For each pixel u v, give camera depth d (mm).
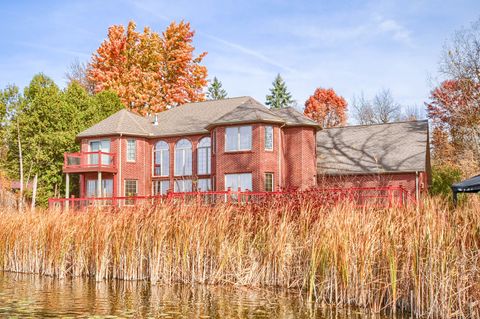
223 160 32750
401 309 11539
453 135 42750
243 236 15086
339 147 36000
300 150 33375
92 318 11172
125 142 37219
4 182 41406
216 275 15133
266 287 14453
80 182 37875
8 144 43438
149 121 40000
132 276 16266
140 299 13250
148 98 53125
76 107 44125
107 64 54125
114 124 37719
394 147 33969
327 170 33656
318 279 13328
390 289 11633
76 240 17281
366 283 11797
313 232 13430
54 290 14641
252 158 31891
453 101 41188
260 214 15438
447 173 36094
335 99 68188
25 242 18594
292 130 33844
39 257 18344
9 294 14062
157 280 15617
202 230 15508
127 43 55781
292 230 14398
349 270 12156
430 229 11094
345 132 37656
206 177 35656
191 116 38812
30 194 40656
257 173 31641
